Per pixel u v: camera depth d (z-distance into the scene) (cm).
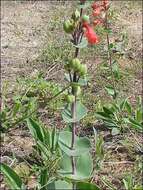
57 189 62
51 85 109
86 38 57
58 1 186
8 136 93
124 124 94
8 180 64
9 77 122
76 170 63
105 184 78
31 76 121
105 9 100
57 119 101
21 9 179
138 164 84
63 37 148
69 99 57
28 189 78
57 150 76
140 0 192
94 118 100
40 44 144
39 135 80
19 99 104
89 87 116
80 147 61
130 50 141
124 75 121
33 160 84
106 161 86
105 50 137
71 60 56
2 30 156
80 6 55
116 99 104
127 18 170
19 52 139
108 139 94
